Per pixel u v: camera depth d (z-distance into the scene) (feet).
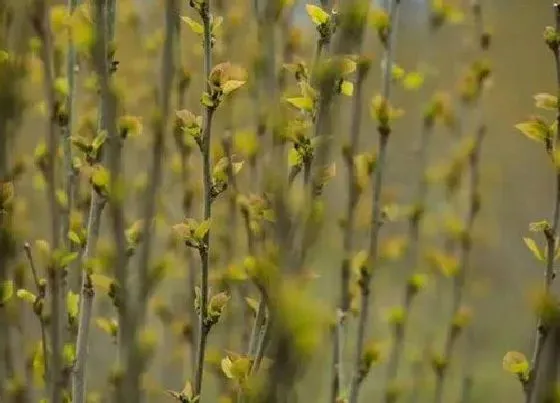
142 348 5.36
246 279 5.56
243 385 5.10
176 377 6.24
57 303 5.29
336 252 6.15
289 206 4.96
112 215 5.27
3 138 5.33
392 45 5.68
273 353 4.86
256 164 5.74
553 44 5.34
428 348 6.87
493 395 8.98
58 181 5.60
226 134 5.67
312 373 5.64
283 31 5.87
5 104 5.33
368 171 5.75
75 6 5.34
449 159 7.23
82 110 5.90
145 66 6.16
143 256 5.48
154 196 5.61
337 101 5.27
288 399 4.84
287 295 4.86
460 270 6.51
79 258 5.60
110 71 5.28
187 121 5.31
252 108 5.91
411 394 7.36
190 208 5.89
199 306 5.39
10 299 5.56
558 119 5.32
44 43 5.27
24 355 5.74
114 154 5.25
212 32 5.39
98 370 6.37
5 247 5.36
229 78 5.29
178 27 5.77
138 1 6.23
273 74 5.68
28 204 5.88
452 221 6.62
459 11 6.34
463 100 6.44
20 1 5.34
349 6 5.24
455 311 6.50
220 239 5.98
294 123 5.26
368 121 6.30
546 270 5.34
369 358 5.71
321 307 4.91
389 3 5.67
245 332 5.82
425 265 7.50
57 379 5.31
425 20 6.41
